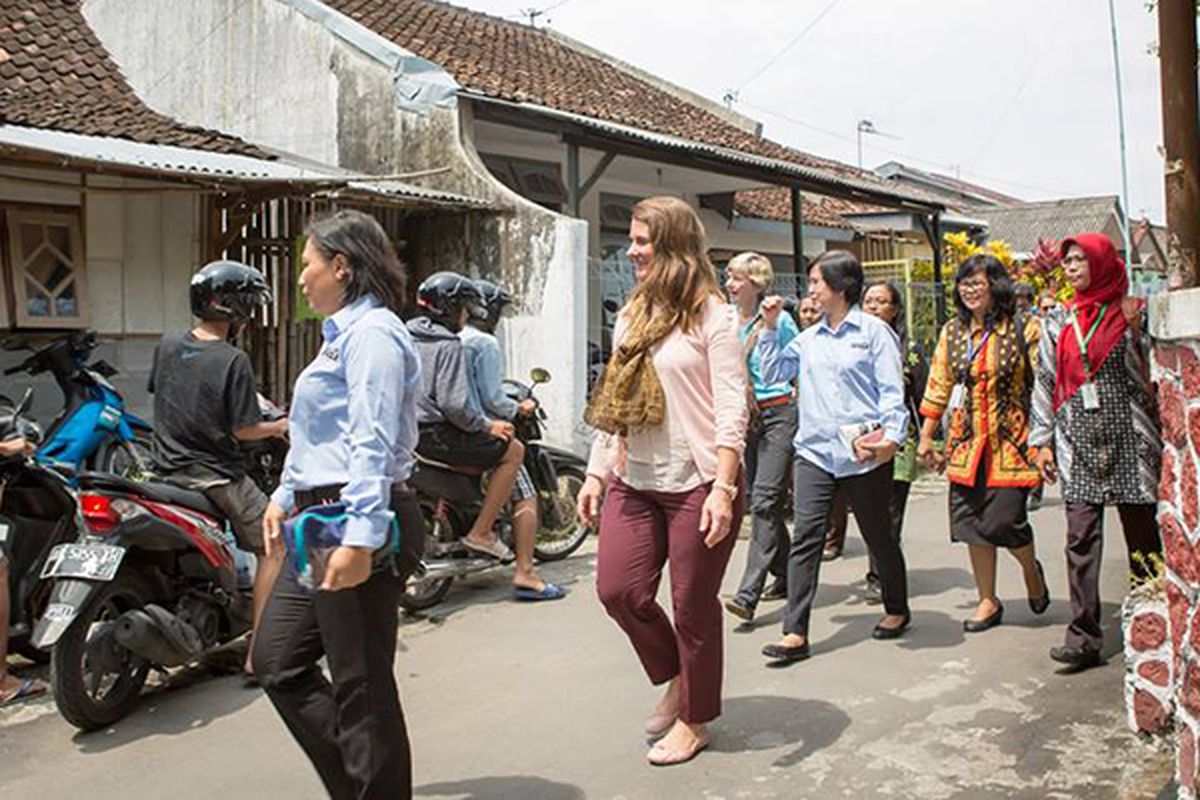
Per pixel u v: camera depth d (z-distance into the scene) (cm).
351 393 310
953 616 607
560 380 961
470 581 702
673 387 397
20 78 995
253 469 552
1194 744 313
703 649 409
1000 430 554
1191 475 319
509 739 441
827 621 603
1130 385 487
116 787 404
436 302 629
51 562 452
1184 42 358
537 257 977
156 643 459
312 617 324
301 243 906
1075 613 504
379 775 317
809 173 1308
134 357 870
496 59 1367
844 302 535
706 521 389
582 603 645
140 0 1348
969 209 3616
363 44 1120
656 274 400
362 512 300
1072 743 423
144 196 870
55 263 820
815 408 532
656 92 1706
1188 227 357
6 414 492
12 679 497
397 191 924
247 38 1234
